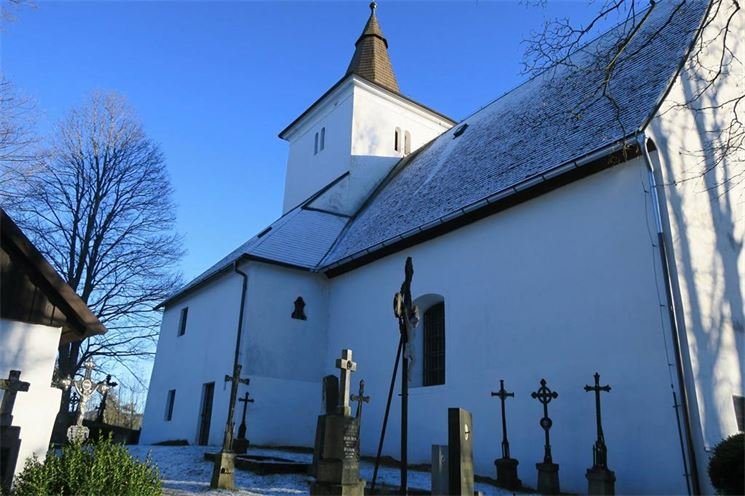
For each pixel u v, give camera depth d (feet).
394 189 66.59
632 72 42.55
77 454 20.67
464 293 42.68
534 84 58.95
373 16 88.89
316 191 79.71
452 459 24.12
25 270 26.11
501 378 37.96
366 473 37.11
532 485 34.19
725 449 23.06
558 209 37.22
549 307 36.01
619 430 30.53
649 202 31.94
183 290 70.13
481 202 41.45
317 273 59.62
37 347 25.75
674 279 30.14
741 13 41.91
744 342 31.91
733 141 34.65
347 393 27.68
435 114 84.53
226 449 32.17
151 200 81.25
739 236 34.86
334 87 79.71
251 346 54.24
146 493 20.65
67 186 76.38
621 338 31.50
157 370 73.36
